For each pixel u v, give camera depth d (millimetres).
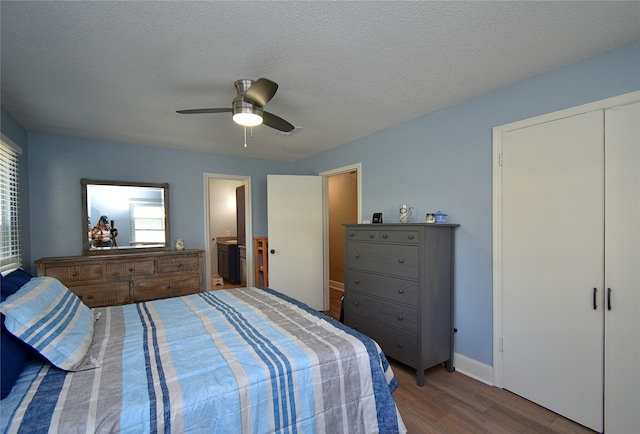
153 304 2352
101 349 1541
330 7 1479
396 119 3176
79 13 1493
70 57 1903
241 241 5961
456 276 2732
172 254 3832
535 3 1464
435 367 2811
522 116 2295
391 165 3424
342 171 4238
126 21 1564
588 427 1945
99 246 3789
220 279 6000
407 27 1649
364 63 2039
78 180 3725
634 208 1783
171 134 3621
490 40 1778
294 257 4551
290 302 2408
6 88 2324
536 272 2207
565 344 2057
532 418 2051
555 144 2115
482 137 2547
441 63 2045
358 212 3906
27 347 1315
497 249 2438
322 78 2250
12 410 1051
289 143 4152
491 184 2482
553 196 2121
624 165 1821
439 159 2893
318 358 1472
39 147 3502
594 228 1933
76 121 3102
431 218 2744
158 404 1117
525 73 2184
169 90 2398
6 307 1283
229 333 1755
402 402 2234
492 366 2469
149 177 4188
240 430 1223
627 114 1813
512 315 2346
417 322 2500
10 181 2848
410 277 2574
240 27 1629
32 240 3451
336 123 3305
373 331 2939
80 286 3318
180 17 1539
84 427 1000
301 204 4594
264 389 1302
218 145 4211
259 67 2072
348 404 1496
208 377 1280
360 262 3109
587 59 1976
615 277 1849
